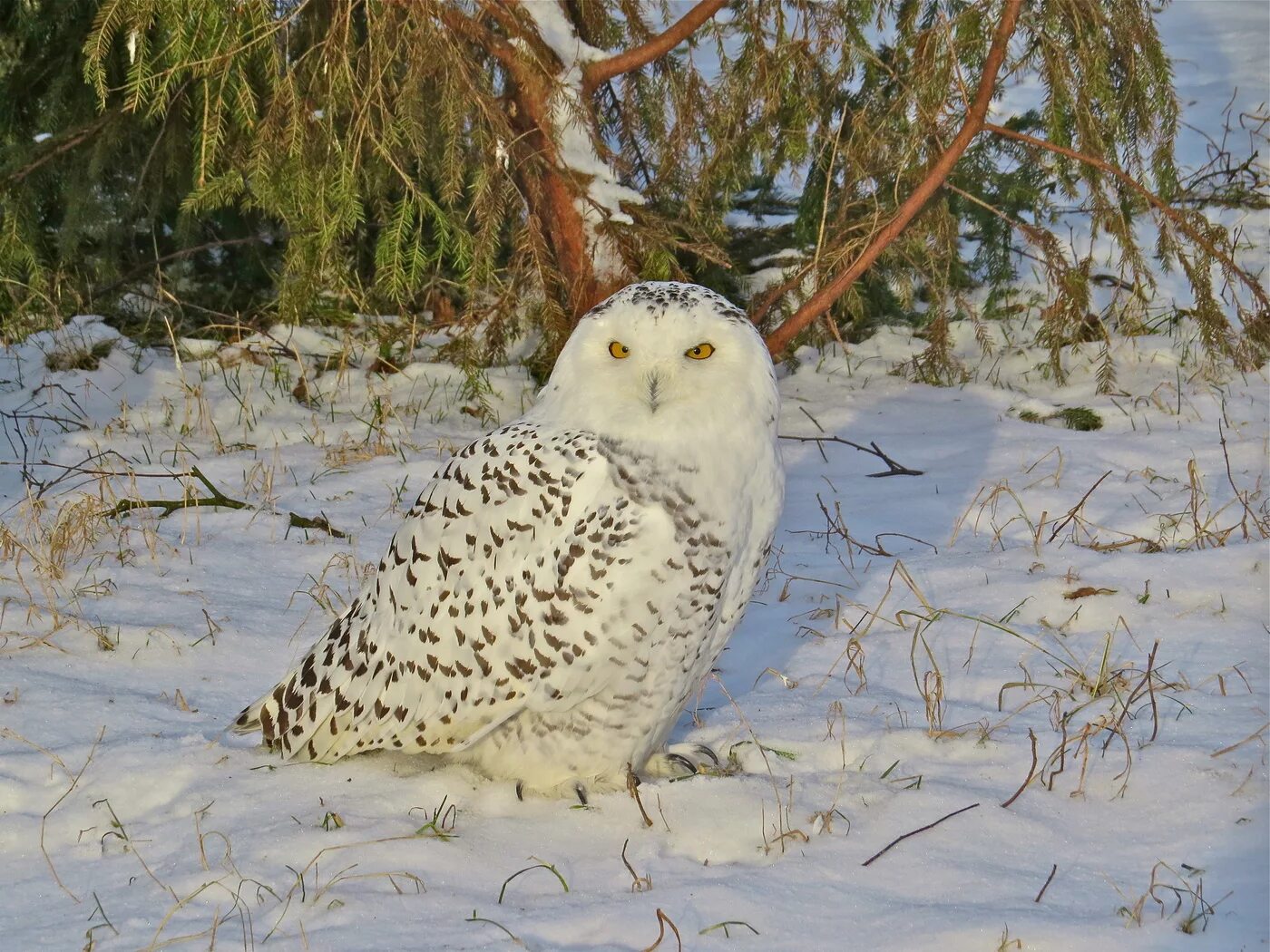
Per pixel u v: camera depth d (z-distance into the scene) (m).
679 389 6.35
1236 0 33.38
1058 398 14.44
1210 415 13.52
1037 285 17.19
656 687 6.70
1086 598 9.37
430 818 6.76
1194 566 9.73
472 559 6.66
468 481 6.76
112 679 8.30
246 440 13.52
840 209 13.35
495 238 12.05
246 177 13.12
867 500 11.94
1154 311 16.30
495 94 12.64
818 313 11.86
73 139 14.80
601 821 6.75
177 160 15.06
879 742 7.55
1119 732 7.37
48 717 7.70
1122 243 13.90
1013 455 12.77
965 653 8.81
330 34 11.38
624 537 6.37
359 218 12.06
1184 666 8.42
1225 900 5.91
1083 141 13.02
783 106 13.45
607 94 14.42
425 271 16.05
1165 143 13.71
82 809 6.81
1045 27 12.64
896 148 13.22
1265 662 8.41
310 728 7.18
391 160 11.63
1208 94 24.94
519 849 6.51
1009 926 5.68
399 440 13.39
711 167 13.31
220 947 5.59
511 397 14.50
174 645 8.70
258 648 8.77
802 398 14.89
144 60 12.16
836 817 6.75
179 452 12.96
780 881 6.15
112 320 16.30
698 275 15.08
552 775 6.99
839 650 8.93
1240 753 7.23
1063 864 6.31
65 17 14.53
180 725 7.73
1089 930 5.64
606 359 6.52
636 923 5.79
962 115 12.37
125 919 5.83
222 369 15.19
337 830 6.57
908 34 13.66
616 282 12.70
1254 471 11.88
